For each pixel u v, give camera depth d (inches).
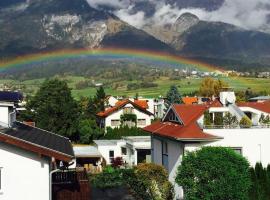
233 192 780.6
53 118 2539.4
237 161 809.5
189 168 815.1
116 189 1263.5
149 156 1863.9
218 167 793.6
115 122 3026.6
